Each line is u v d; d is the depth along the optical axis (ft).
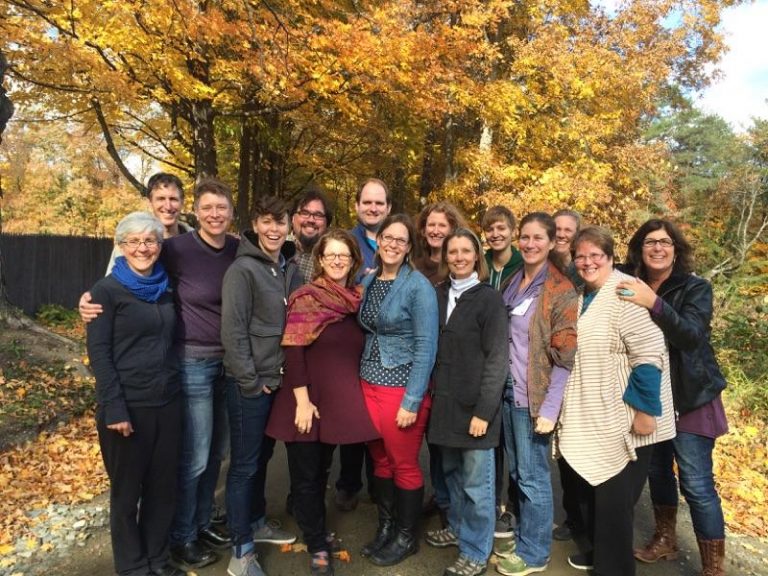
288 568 10.27
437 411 9.92
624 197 38.60
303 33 23.90
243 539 9.81
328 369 9.83
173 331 9.55
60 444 15.58
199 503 10.73
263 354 9.66
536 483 9.94
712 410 9.87
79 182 86.58
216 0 24.67
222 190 9.87
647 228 10.46
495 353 9.46
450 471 10.73
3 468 13.93
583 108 37.88
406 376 9.93
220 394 10.47
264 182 49.11
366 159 43.62
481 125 42.32
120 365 8.98
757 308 24.58
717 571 9.93
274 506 12.60
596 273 9.50
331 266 9.88
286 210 9.87
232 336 9.36
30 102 28.17
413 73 28.43
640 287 9.30
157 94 25.12
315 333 9.62
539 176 37.32
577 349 9.45
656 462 11.10
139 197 84.69
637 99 36.81
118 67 25.40
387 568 10.35
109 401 8.75
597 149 36.58
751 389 20.15
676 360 9.85
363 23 25.99
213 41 24.00
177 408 9.57
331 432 9.62
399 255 9.84
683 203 52.03
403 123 37.63
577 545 11.21
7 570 10.10
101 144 81.56
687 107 47.42
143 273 9.18
